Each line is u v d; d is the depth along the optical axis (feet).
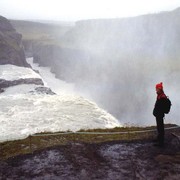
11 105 145.38
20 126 108.17
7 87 206.69
